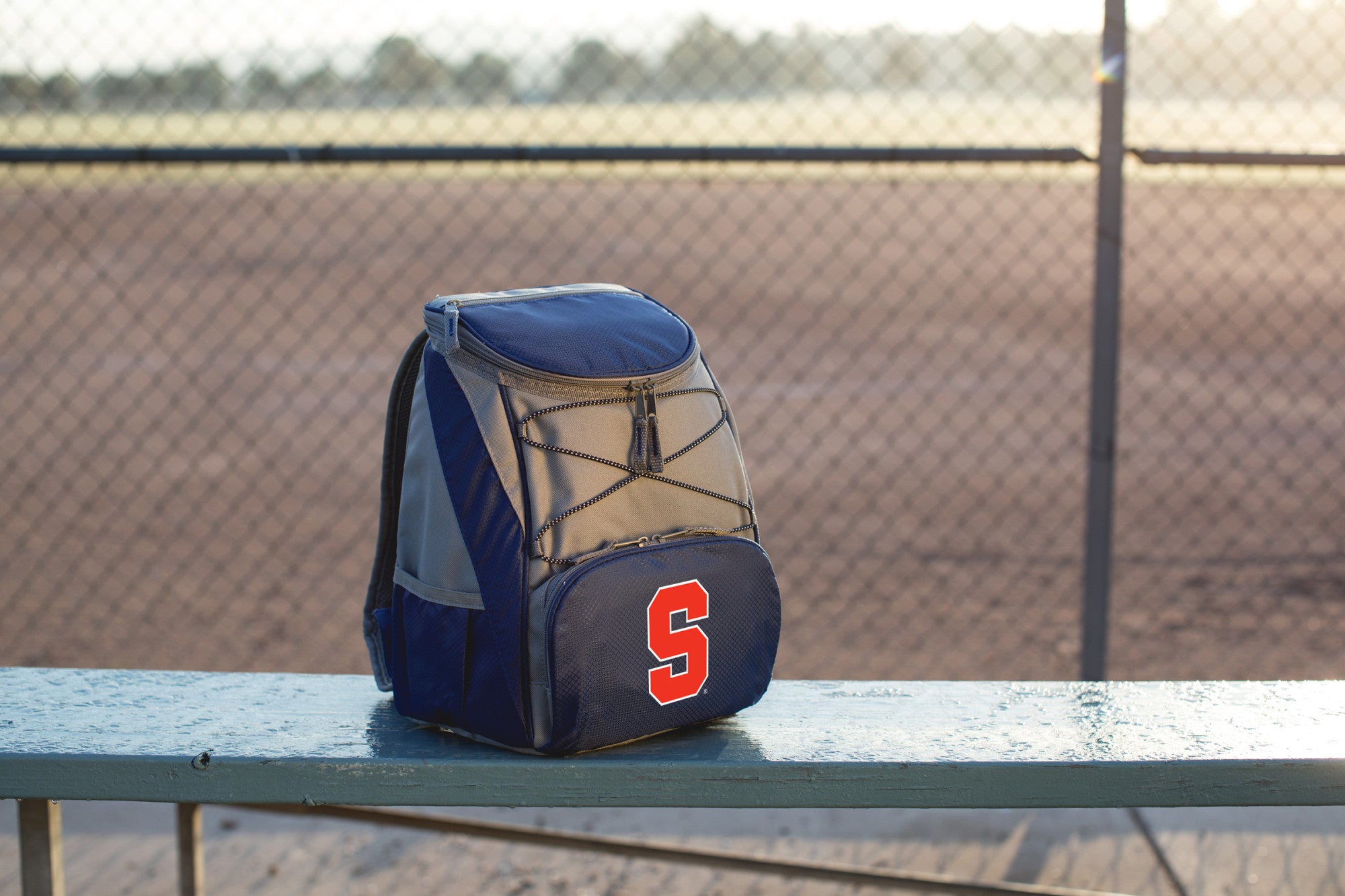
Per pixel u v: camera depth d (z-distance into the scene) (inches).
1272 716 56.7
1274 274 551.5
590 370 47.6
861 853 101.6
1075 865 98.7
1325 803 52.6
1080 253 621.3
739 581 50.3
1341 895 93.5
